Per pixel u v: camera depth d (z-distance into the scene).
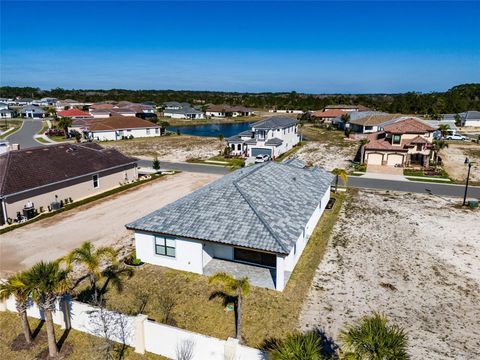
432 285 19.23
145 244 21.28
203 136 88.62
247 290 13.92
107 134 78.31
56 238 25.86
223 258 22.08
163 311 16.98
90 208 32.44
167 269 20.86
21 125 102.19
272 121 63.28
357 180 43.47
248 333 15.36
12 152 33.44
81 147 39.91
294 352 10.93
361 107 128.12
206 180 43.22
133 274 20.36
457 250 23.50
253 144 59.53
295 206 23.05
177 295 18.28
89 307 15.11
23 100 185.88
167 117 132.38
